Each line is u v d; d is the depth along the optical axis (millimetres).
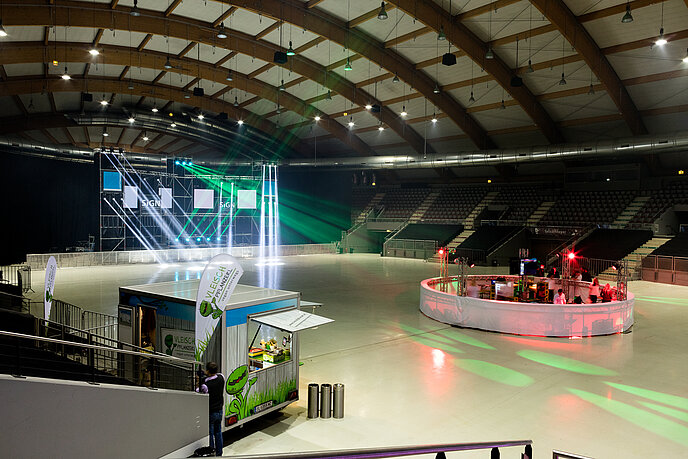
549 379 11062
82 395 5227
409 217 47250
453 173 47094
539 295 17516
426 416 8984
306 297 21547
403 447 3502
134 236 38469
